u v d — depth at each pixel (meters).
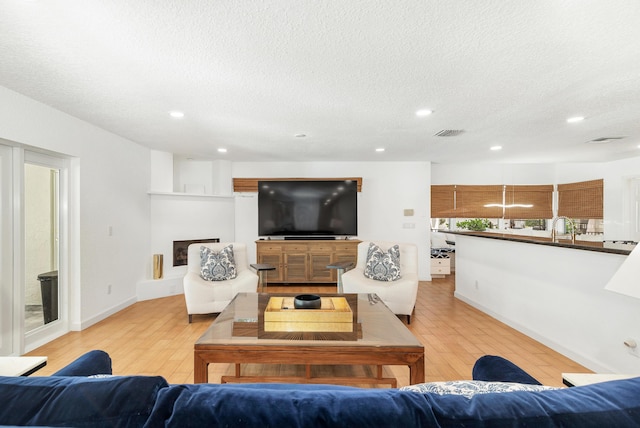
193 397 0.65
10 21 1.53
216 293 3.38
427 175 5.66
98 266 3.45
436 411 0.60
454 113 2.94
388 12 1.47
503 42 1.73
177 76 2.16
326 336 1.89
